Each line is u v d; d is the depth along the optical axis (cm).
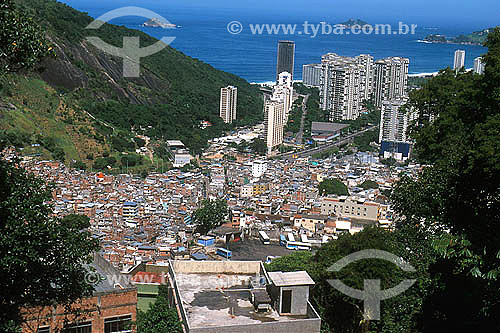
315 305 1894
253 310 1583
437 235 2155
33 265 1614
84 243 1728
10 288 1593
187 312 1565
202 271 1809
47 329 1695
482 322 1827
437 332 1931
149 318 1647
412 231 2208
